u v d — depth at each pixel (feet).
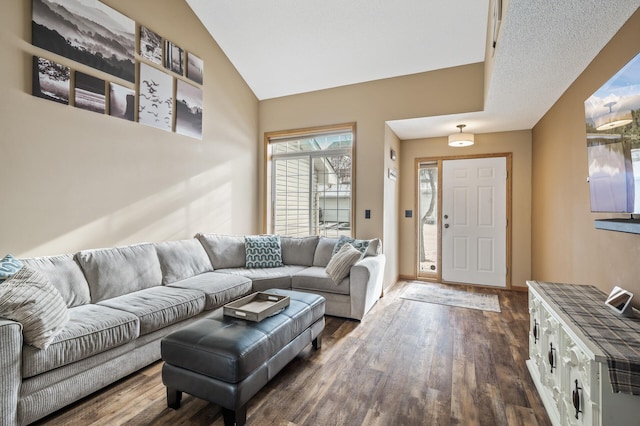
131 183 9.97
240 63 14.23
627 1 5.36
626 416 3.75
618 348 3.94
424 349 8.50
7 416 4.99
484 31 10.79
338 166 15.35
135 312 7.20
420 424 5.58
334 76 13.91
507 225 14.67
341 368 7.48
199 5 11.88
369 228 13.74
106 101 9.25
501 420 5.68
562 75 8.40
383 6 10.52
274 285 11.33
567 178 9.35
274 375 6.42
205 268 11.42
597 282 7.32
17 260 6.79
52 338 5.59
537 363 6.75
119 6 9.55
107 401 6.21
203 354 5.53
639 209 4.66
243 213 15.08
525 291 14.32
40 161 7.82
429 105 12.76
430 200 19.06
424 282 15.96
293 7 11.10
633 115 4.75
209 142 13.04
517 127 14.05
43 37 7.82
